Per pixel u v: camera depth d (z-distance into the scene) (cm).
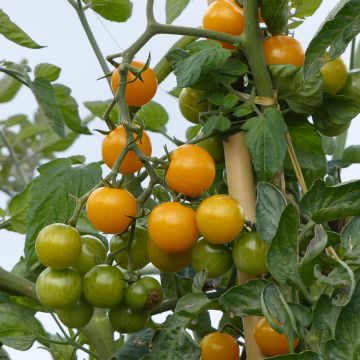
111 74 63
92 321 76
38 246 60
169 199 76
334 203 56
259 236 59
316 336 54
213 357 63
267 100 64
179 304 58
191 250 63
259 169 60
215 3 66
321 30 58
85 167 66
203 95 67
